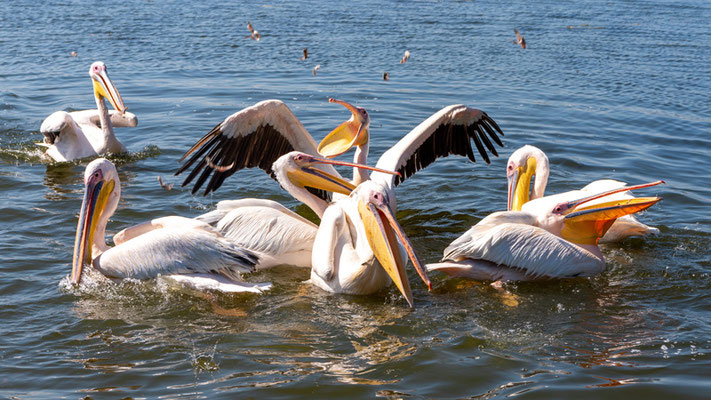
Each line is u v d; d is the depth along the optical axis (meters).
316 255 6.89
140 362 5.37
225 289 6.48
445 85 16.30
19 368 5.23
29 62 17.53
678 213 8.93
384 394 4.93
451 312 6.41
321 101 14.48
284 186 7.76
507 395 4.93
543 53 20.44
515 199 8.62
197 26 22.91
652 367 5.35
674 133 13.02
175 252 6.62
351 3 29.39
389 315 6.34
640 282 7.11
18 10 24.75
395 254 6.55
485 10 28.41
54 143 10.92
